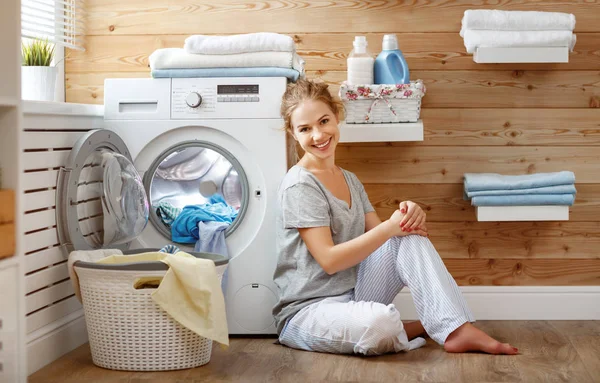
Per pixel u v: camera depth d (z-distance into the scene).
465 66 2.99
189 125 2.65
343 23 3.01
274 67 2.64
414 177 3.02
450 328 2.32
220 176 2.68
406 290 3.02
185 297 2.16
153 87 2.67
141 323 2.17
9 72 1.77
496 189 2.81
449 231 3.03
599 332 2.74
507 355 2.33
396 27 3.00
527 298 3.01
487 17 2.77
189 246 2.68
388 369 2.18
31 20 2.84
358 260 2.36
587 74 2.97
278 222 2.55
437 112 3.00
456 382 2.04
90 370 2.21
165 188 2.71
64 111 2.39
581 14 2.96
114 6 3.07
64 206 2.35
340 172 2.61
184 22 3.05
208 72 2.64
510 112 2.99
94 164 2.48
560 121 2.98
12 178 1.78
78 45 3.06
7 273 1.77
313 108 2.46
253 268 2.63
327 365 2.24
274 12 3.02
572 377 2.09
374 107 2.77
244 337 2.65
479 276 3.03
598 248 3.01
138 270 2.13
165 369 2.20
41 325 2.30
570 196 2.79
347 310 2.31
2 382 1.78
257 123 2.63
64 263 2.42
